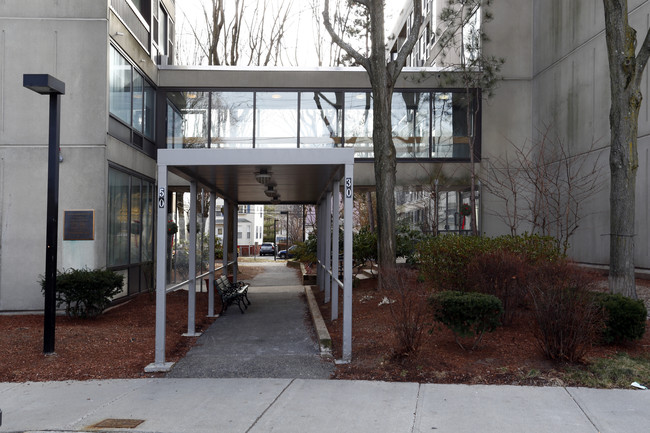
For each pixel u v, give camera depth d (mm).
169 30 18375
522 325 8016
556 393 5551
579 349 6508
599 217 13617
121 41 12250
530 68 16828
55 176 7438
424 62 24688
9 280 10859
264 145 15977
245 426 4750
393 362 6617
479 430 4594
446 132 16266
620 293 8133
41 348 7645
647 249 12070
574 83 14625
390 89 11711
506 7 16875
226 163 7148
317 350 7723
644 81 12211
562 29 15203
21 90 11000
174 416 5027
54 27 11133
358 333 8328
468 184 16109
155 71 15492
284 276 20312
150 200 14781
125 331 8953
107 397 5656
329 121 16109
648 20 12273
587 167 14023
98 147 11055
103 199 11008
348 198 7133
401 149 16172
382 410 5125
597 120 13680
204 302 12727
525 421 4785
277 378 6379
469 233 16234
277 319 10398
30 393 5797
